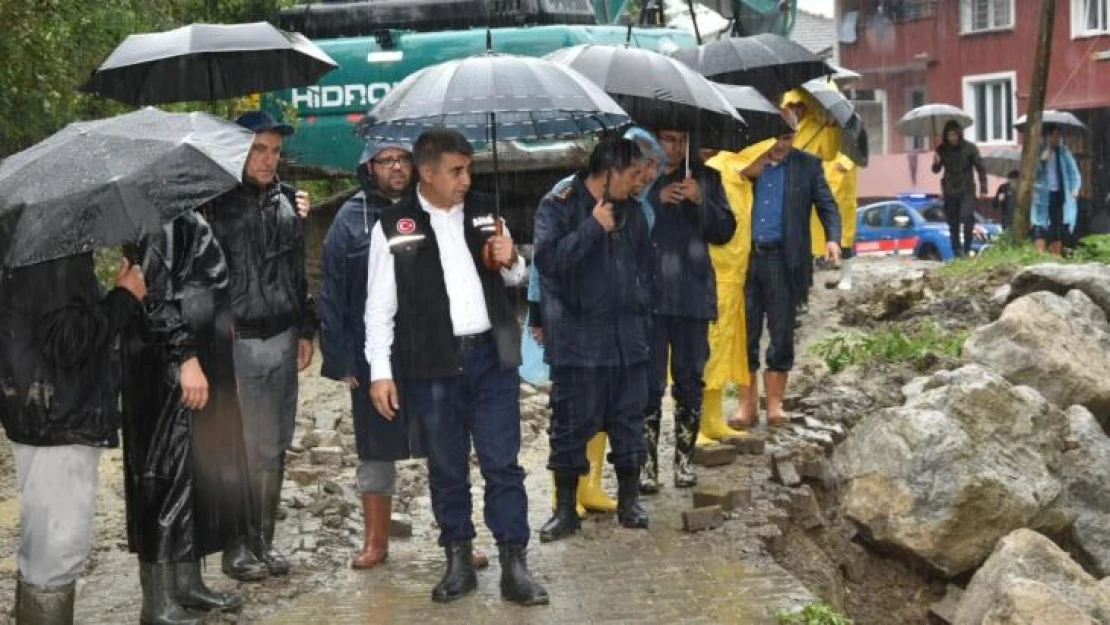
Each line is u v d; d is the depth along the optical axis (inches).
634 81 348.8
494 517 313.9
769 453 429.4
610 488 403.2
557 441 355.9
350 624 302.5
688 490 397.4
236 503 301.4
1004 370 491.5
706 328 394.6
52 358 272.5
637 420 360.2
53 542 278.7
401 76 625.6
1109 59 1774.1
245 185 326.6
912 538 381.1
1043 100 850.8
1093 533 415.2
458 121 339.6
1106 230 1504.7
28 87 512.1
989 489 380.2
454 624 301.1
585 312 347.6
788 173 448.8
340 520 374.6
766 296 452.8
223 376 298.5
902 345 537.0
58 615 281.1
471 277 311.6
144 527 291.7
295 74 382.9
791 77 472.7
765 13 700.0
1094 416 477.7
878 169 1800.0
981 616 344.8
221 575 336.8
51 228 259.1
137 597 327.0
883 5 1982.0
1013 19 1856.5
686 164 376.2
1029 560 343.6
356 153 629.3
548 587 323.3
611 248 347.9
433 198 311.4
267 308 326.6
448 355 308.7
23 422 275.1
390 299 311.3
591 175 343.9
